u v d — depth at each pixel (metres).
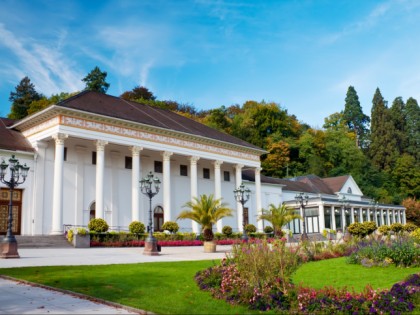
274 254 12.10
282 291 11.27
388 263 19.03
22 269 17.28
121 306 10.68
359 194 81.44
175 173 48.94
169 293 12.48
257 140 90.88
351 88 127.00
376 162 102.62
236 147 52.72
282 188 66.19
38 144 37.69
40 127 37.94
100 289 12.91
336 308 10.12
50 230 37.31
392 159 100.94
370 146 106.25
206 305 10.88
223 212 31.84
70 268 17.86
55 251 27.77
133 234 36.75
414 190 95.44
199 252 29.50
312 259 22.47
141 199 44.59
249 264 12.04
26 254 25.03
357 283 14.87
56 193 35.28
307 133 97.38
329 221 64.75
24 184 36.41
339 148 98.62
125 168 44.16
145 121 42.59
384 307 10.23
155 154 46.59
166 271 17.09
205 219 30.92
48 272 16.58
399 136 105.94
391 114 107.06
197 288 13.29
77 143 40.34
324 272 17.58
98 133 38.47
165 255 26.19
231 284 12.00
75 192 39.59
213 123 85.88
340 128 111.31
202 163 52.50
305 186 72.44
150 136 42.88
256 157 56.12
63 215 38.31
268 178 66.19
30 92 88.00
